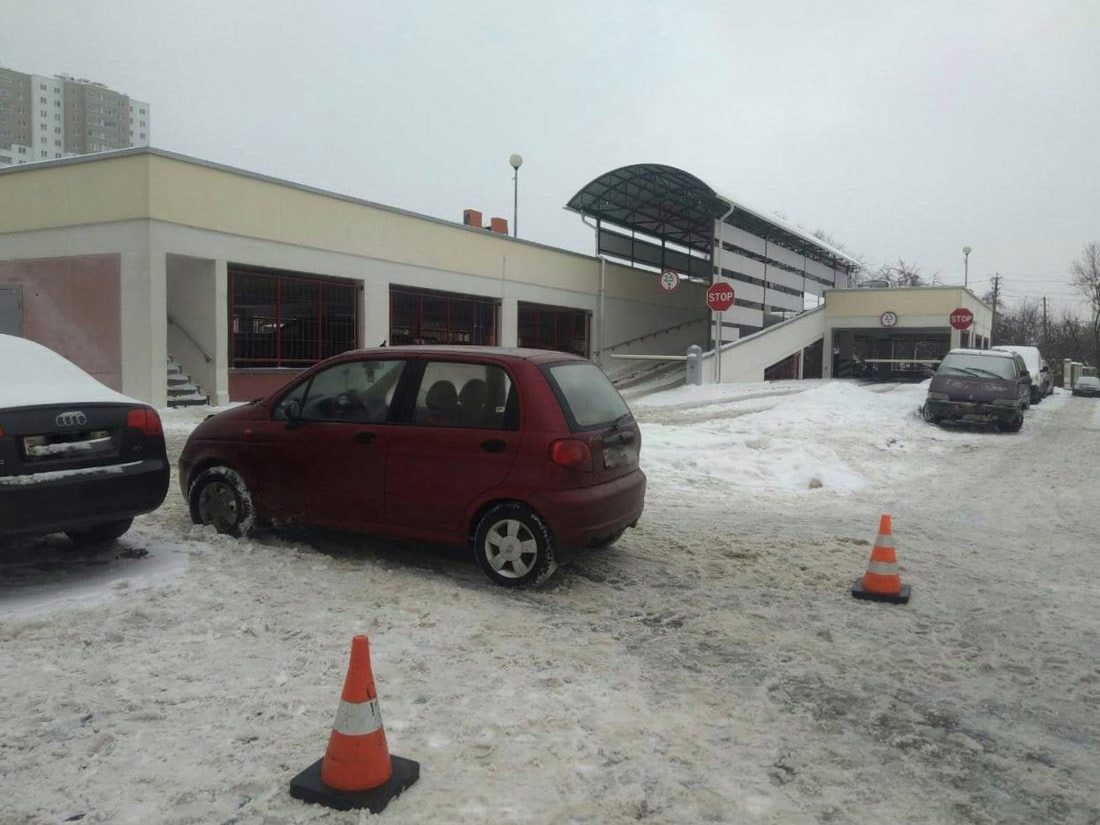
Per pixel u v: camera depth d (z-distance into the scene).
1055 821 3.31
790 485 11.47
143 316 17.64
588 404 6.26
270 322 20.75
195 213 18.41
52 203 18.61
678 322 39.59
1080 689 4.64
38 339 19.02
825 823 3.21
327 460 6.44
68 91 106.69
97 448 5.68
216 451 6.96
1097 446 16.95
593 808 3.22
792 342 35.41
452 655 4.70
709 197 29.70
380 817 3.09
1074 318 84.44
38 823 3.00
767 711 4.20
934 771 3.67
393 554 6.77
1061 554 7.89
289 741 3.65
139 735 3.66
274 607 5.34
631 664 4.72
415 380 6.32
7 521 5.16
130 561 6.12
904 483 12.18
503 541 5.95
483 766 3.50
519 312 32.34
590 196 31.44
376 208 23.09
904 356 43.97
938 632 5.50
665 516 8.98
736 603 5.93
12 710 3.86
